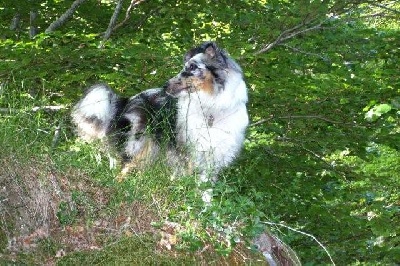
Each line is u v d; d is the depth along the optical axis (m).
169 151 7.33
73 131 7.83
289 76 9.18
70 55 8.25
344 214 9.97
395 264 10.58
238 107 7.39
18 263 5.04
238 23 9.53
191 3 10.10
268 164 9.75
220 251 5.55
